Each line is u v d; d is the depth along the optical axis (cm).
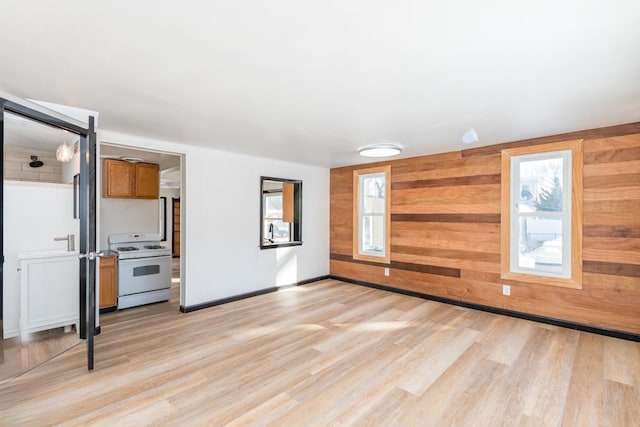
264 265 495
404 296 478
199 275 416
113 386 230
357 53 174
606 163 319
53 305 310
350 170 567
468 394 222
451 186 437
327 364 265
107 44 165
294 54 175
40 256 302
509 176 385
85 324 302
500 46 166
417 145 402
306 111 271
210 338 318
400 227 493
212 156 430
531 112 273
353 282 562
